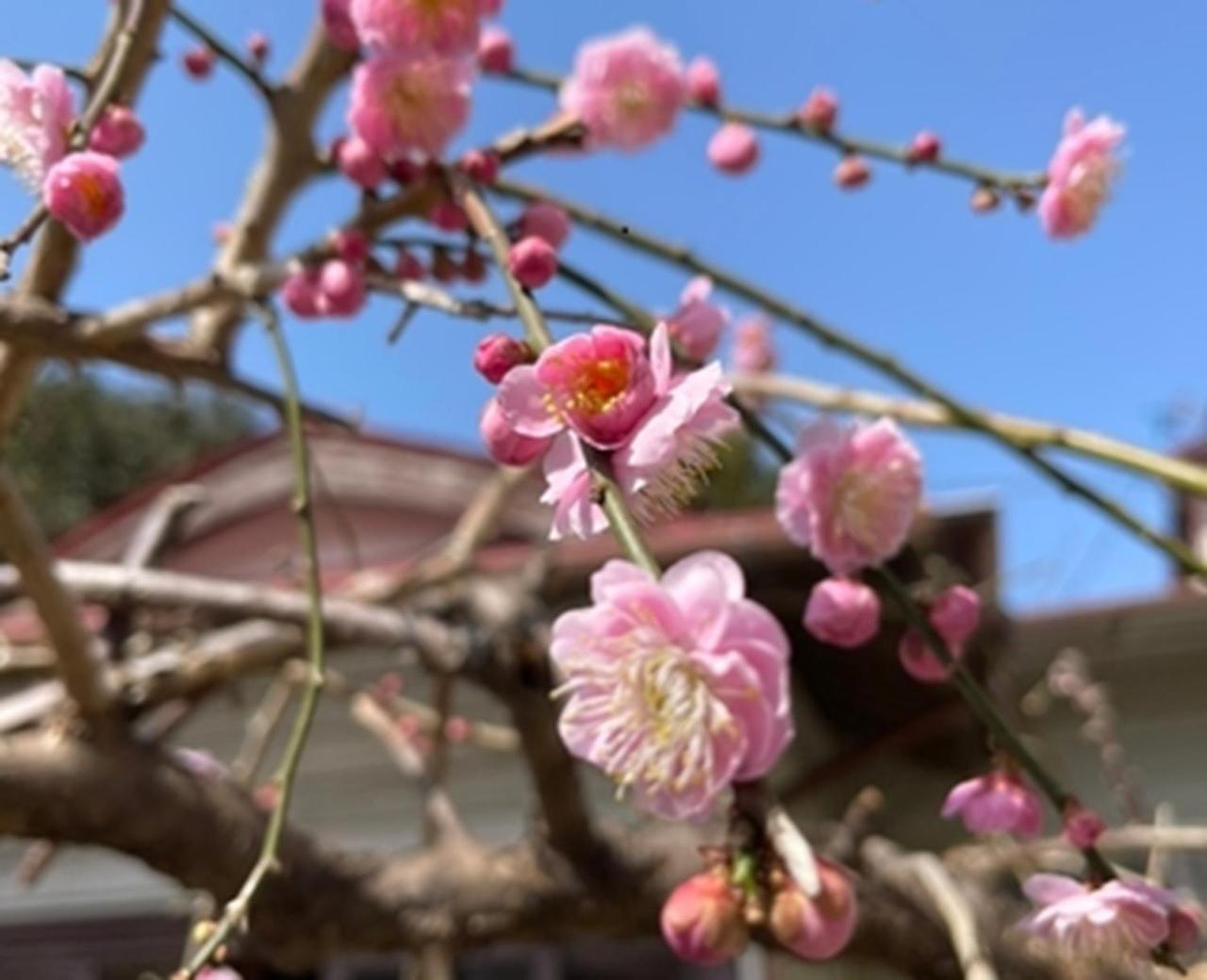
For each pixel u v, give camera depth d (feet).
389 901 1.22
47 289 1.09
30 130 0.82
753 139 1.17
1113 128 0.99
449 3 0.90
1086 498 0.99
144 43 0.94
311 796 2.55
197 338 1.40
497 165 1.01
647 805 0.56
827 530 0.79
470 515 1.99
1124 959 0.74
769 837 0.58
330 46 1.30
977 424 1.08
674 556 1.99
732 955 0.58
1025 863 1.48
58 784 1.12
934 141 1.08
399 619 1.40
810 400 1.50
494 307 0.84
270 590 1.44
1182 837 1.31
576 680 0.56
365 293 0.98
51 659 1.32
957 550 2.03
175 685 1.31
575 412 0.55
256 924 1.18
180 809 1.15
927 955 1.25
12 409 1.18
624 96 1.05
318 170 1.37
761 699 0.55
